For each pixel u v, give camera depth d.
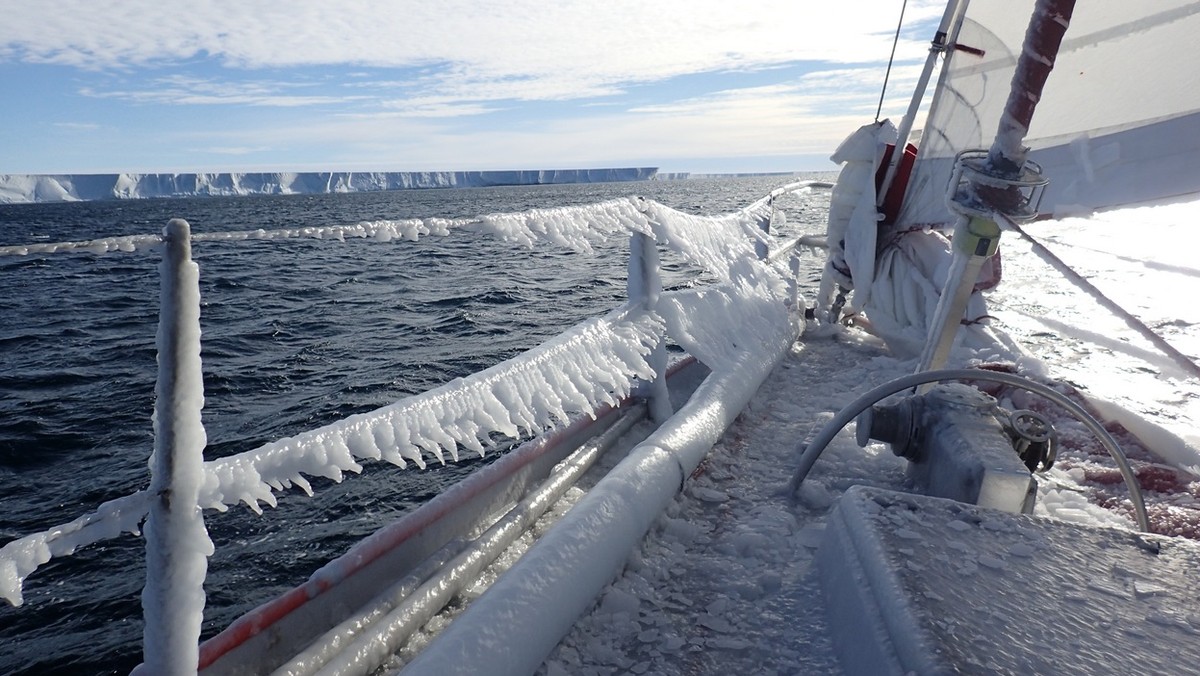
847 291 4.37
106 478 8.15
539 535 1.92
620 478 1.81
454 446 1.30
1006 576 1.36
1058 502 2.26
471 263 29.70
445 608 1.60
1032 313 6.39
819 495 2.15
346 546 5.52
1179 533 2.11
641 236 2.37
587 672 1.41
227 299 21.38
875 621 1.29
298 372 12.48
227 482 0.95
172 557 0.83
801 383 3.42
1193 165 2.76
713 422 2.36
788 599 1.63
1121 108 2.89
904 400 2.24
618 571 1.71
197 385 0.82
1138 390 3.75
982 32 3.43
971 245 2.15
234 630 1.31
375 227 1.13
